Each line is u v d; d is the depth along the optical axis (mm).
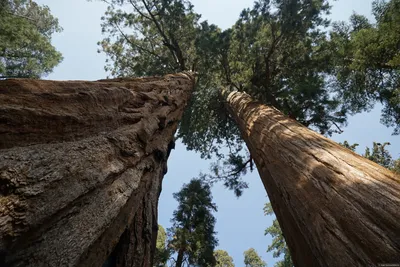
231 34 11602
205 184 13047
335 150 2881
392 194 1782
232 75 13234
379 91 9734
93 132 2307
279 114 5832
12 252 1090
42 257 1208
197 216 10625
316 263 2545
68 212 1466
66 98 2146
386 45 8156
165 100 4797
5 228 1057
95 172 1781
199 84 13375
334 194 2146
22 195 1197
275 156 3889
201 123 14320
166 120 4199
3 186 1174
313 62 11492
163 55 14531
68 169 1552
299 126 4465
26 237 1169
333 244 1815
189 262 9297
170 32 13023
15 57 15445
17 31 13172
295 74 11953
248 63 12336
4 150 1381
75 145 1862
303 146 3350
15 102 1695
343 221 1857
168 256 8523
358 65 9141
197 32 12805
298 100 10805
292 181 2939
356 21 11961
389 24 7926
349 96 11398
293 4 10445
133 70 14148
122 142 2488
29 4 17500
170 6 12125
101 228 1678
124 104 3271
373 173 2143
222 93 13125
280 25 11227
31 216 1178
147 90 4594
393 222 1563
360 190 1979
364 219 1724
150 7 13016
